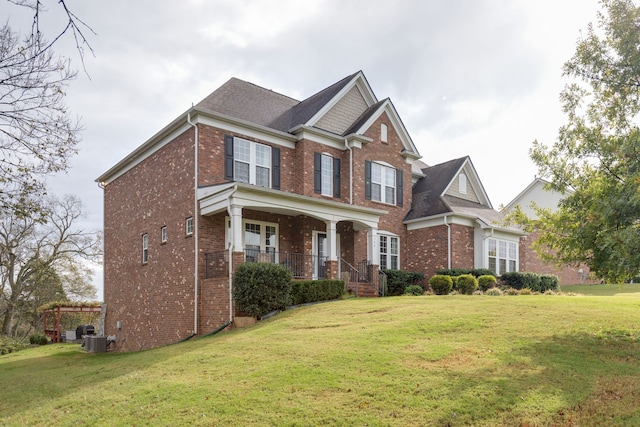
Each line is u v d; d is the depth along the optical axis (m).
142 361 10.12
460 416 5.59
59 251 35.03
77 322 40.12
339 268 18.28
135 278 19.27
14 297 32.81
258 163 17.88
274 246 17.66
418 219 22.34
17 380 10.73
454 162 25.81
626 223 8.23
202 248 15.40
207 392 7.02
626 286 25.05
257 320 13.58
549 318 10.09
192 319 15.18
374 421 5.64
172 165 17.34
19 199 9.49
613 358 7.43
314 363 7.81
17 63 7.38
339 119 21.12
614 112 9.81
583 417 5.43
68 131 9.01
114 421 6.39
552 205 33.41
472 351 7.93
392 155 22.64
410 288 19.67
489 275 20.38
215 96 18.73
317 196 19.20
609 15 9.56
